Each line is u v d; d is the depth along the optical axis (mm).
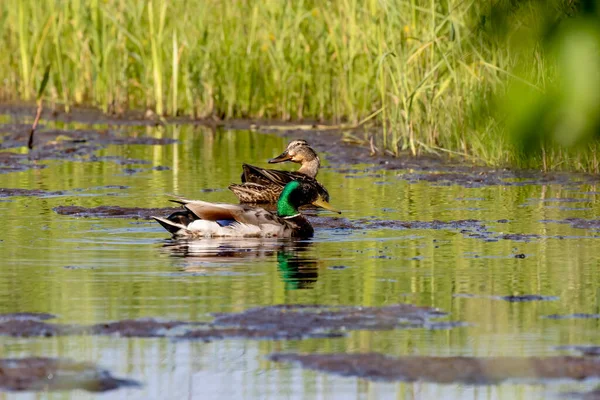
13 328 8773
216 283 10711
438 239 13672
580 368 7551
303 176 17922
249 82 30922
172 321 9023
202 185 18984
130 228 14438
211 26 31328
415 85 23000
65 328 8805
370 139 25109
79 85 33000
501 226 14648
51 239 13453
